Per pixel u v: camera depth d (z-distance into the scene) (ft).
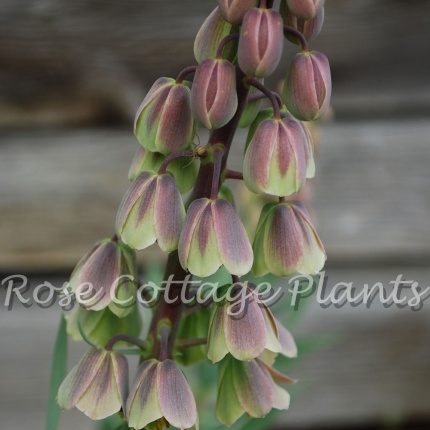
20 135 3.08
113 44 3.03
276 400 2.10
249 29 1.94
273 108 2.00
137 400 2.02
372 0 3.10
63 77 3.04
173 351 2.11
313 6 1.95
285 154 1.99
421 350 3.38
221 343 2.02
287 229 2.04
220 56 1.97
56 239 3.11
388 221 3.24
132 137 3.11
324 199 3.22
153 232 2.00
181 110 2.02
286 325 2.53
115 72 3.05
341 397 3.39
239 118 2.02
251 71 1.95
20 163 3.08
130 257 2.09
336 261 3.26
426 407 3.43
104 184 3.11
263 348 2.02
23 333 3.22
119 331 2.13
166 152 2.03
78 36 3.00
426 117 3.25
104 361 2.05
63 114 3.08
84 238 3.12
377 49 3.15
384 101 3.21
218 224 1.99
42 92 3.05
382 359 3.37
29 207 3.09
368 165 3.22
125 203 2.02
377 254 3.26
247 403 2.09
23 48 2.98
